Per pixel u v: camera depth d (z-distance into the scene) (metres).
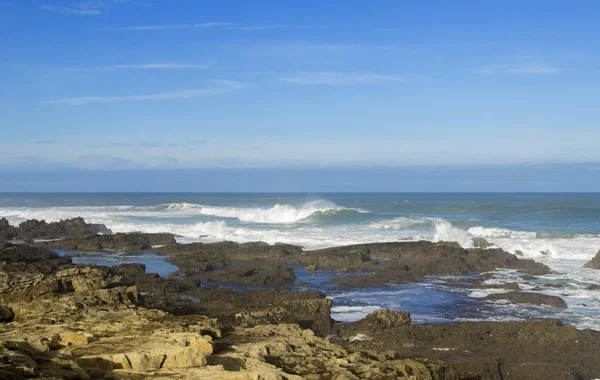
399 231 53.59
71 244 46.06
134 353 11.08
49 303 18.12
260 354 13.07
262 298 24.62
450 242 41.56
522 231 51.12
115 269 30.89
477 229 50.72
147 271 34.38
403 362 14.09
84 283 21.88
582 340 17.86
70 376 9.59
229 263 36.44
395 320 20.45
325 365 13.02
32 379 8.83
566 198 150.75
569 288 28.92
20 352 10.20
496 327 19.12
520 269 34.53
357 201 134.12
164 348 11.57
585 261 37.75
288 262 38.09
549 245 41.50
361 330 19.91
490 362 16.08
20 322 15.42
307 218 66.69
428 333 18.89
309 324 20.17
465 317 22.78
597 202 113.88
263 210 70.69
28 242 48.81
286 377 11.23
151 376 10.32
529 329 18.67
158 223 63.81
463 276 32.88
